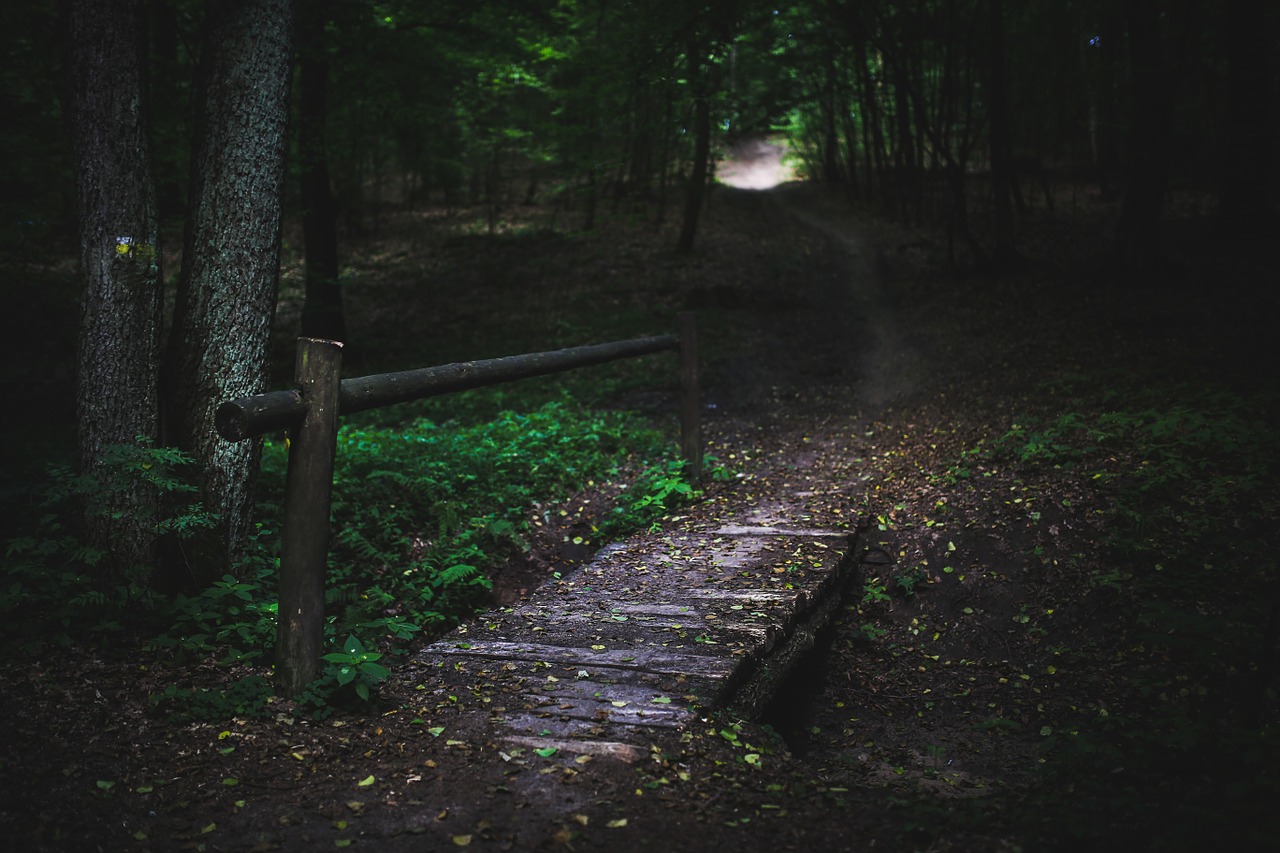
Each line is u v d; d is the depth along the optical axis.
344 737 3.15
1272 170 17.16
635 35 11.72
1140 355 10.53
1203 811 2.62
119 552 4.21
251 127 4.41
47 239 9.09
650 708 3.34
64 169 8.63
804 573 5.13
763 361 13.95
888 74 23.39
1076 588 5.27
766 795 2.89
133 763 2.91
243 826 2.60
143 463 4.02
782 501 7.02
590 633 4.19
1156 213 14.89
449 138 26.42
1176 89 14.51
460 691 3.55
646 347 6.68
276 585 4.68
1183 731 3.37
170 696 3.26
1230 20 16.05
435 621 5.18
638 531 6.52
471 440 8.70
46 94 7.70
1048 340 12.54
